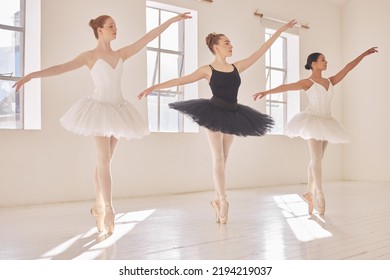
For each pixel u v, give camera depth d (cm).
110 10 532
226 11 660
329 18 830
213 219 365
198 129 619
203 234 298
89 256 236
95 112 299
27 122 491
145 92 341
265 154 711
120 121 303
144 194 559
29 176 466
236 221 354
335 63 841
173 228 322
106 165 300
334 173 837
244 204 467
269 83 759
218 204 346
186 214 394
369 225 333
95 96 311
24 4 492
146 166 562
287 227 325
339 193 584
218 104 349
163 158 579
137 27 556
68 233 302
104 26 315
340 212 404
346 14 849
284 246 259
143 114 563
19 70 491
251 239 280
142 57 563
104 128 294
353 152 840
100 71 309
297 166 762
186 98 633
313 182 392
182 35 637
